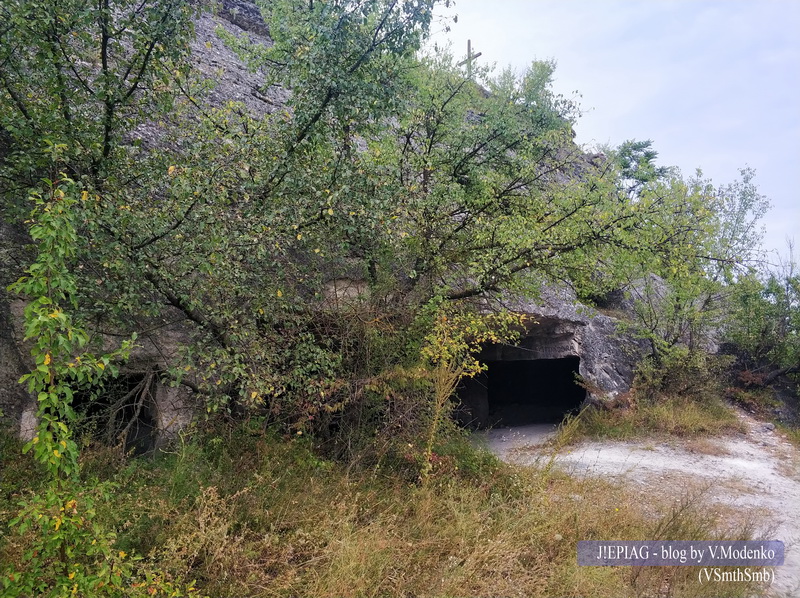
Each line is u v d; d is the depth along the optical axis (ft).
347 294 22.07
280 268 17.83
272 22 22.21
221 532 13.12
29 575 8.89
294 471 17.90
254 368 16.88
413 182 23.35
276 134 18.26
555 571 14.85
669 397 40.55
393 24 18.13
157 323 19.07
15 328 17.25
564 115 30.83
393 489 18.52
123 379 18.81
